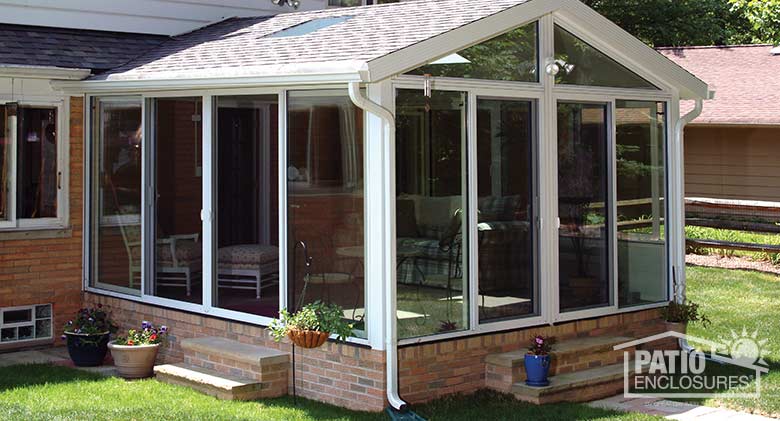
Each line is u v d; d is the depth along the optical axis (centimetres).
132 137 1042
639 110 1005
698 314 1137
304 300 853
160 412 773
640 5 2905
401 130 808
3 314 1059
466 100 855
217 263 936
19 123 1053
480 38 845
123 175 1056
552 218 915
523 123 902
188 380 870
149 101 1020
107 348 991
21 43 1087
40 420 743
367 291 803
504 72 881
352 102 815
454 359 838
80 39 1152
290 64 826
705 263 1617
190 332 966
